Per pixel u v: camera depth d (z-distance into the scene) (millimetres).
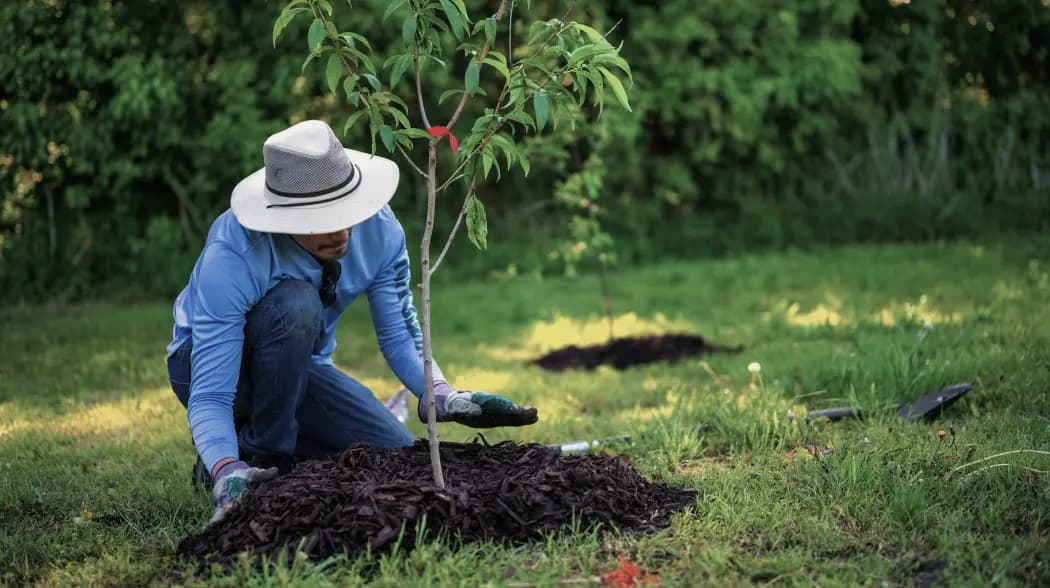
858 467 3369
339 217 3068
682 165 11156
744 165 11469
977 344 5441
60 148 9469
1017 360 4898
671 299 8672
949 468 3451
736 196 11406
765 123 11211
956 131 11664
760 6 10711
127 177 9398
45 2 9195
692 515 3168
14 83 9297
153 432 4703
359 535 2881
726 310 8023
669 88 10500
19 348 7035
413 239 10086
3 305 9195
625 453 4039
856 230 11414
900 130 11602
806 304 7906
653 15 10492
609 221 11016
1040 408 4180
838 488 3248
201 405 3180
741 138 10750
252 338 3375
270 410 3516
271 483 3117
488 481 3184
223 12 9586
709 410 4438
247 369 3551
